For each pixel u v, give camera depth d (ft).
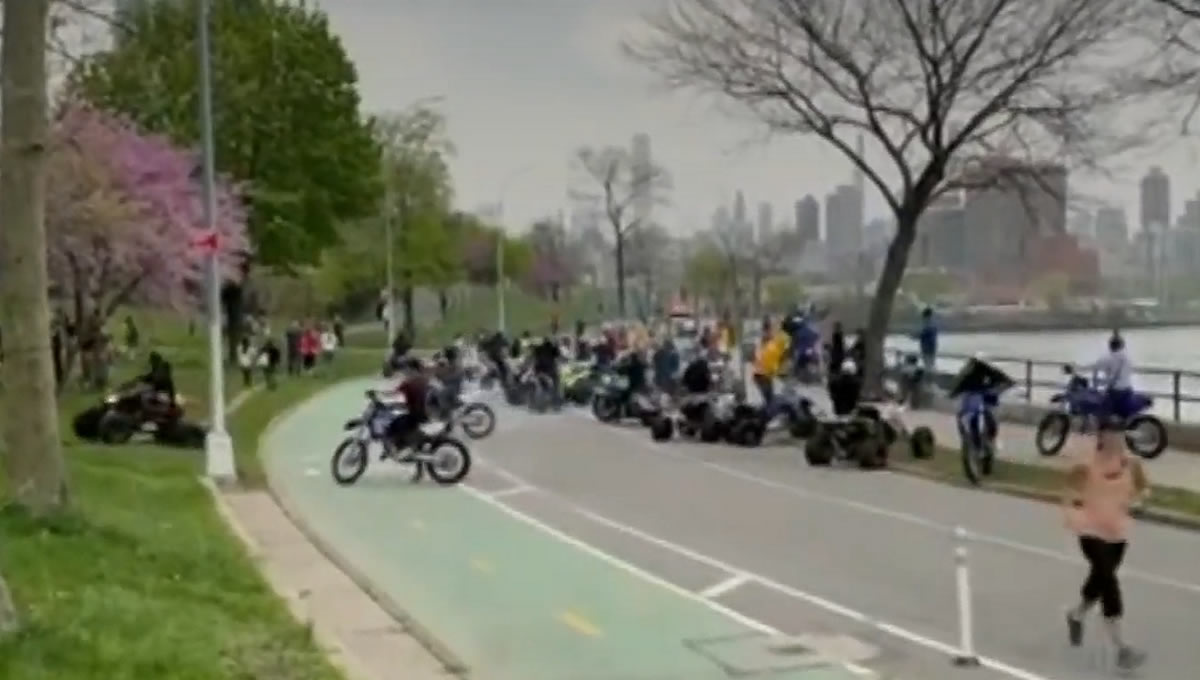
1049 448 94.27
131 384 104.99
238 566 53.93
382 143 285.23
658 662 43.19
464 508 77.66
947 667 42.27
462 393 139.03
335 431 123.03
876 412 93.81
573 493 83.46
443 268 312.91
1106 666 42.19
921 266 220.23
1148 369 110.42
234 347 206.08
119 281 144.15
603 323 257.96
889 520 71.31
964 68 117.39
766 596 53.16
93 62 145.28
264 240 206.90
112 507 61.82
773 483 86.63
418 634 46.03
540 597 53.31
